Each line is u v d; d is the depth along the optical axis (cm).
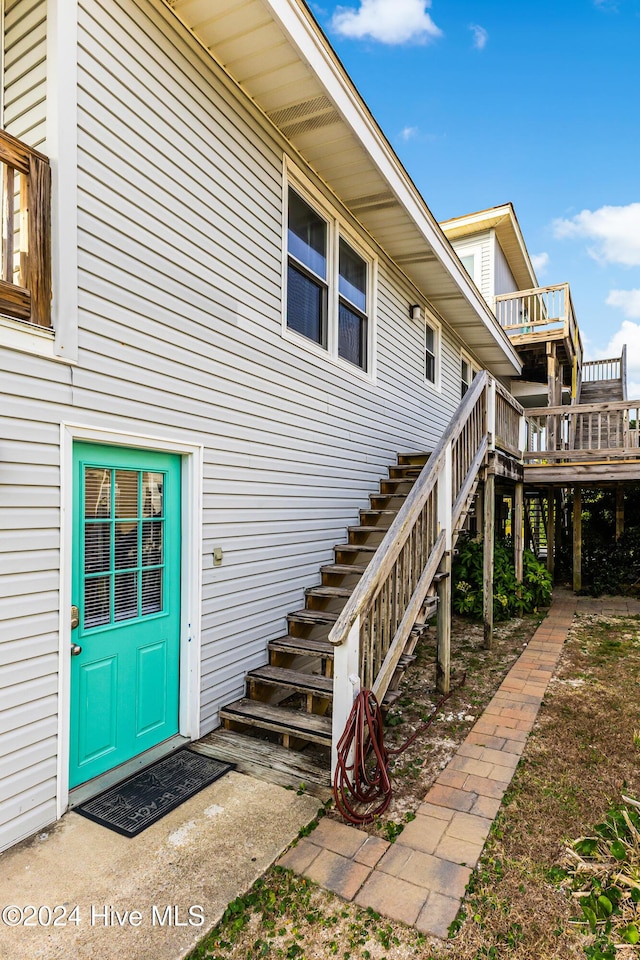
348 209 552
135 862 241
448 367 884
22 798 253
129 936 203
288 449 460
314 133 441
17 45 282
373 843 262
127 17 304
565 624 752
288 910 218
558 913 220
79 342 276
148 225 318
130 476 324
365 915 216
